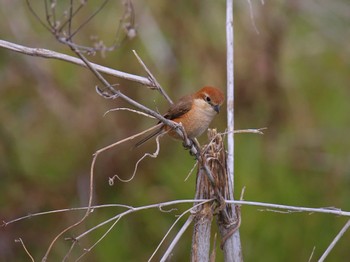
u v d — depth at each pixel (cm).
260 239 1117
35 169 1291
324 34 1449
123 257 1158
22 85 1337
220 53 1340
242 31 1351
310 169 1280
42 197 1252
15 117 1330
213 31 1377
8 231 1223
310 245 1127
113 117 1275
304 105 1358
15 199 1252
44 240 1213
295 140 1325
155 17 1359
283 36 1338
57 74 1340
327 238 1136
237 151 1221
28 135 1322
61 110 1320
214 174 773
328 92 1409
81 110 1298
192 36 1349
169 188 1193
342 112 1385
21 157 1304
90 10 1296
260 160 1223
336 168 1270
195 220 773
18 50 703
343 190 1245
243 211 1122
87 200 1237
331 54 1442
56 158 1298
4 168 1285
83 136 1284
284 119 1325
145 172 1240
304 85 1406
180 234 750
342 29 1466
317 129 1343
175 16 1354
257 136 1280
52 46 1366
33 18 1383
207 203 771
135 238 1176
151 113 723
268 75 1321
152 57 1326
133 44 1298
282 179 1182
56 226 1220
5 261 1211
